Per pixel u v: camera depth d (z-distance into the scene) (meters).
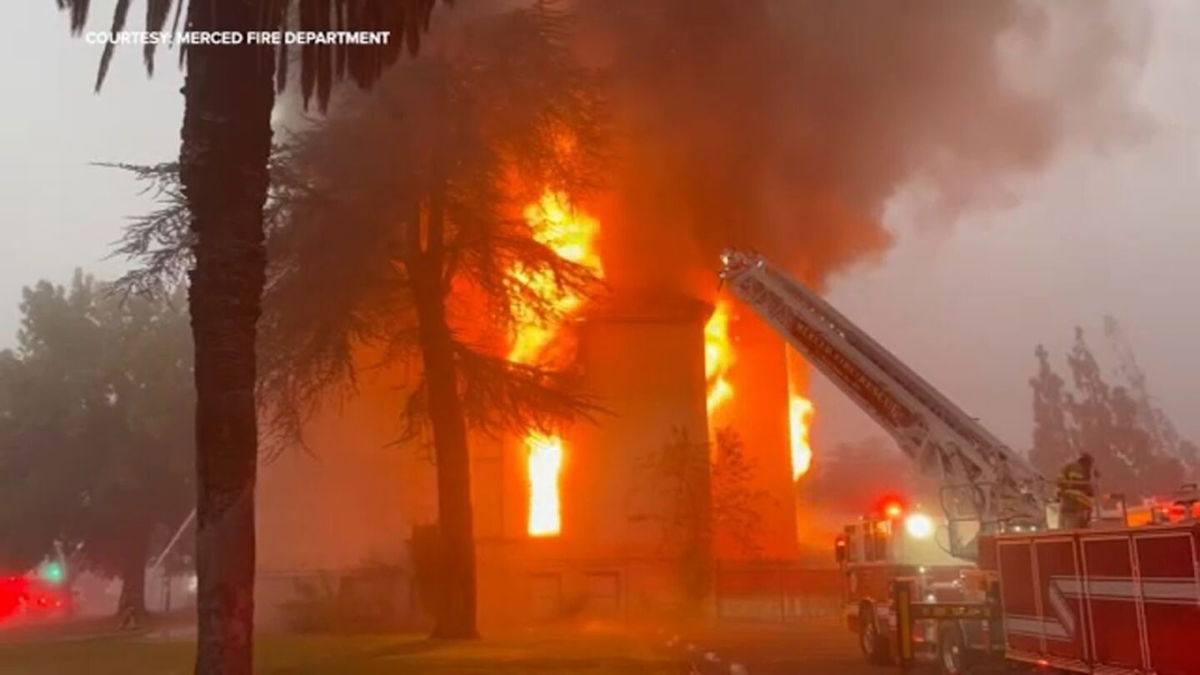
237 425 8.69
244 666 8.45
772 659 16.17
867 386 15.19
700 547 28.91
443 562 19.50
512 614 28.81
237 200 8.94
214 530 8.52
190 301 8.92
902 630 12.92
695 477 29.38
